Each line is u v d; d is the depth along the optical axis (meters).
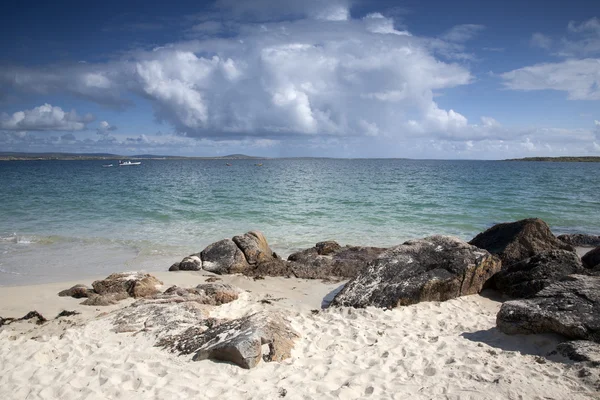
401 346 6.94
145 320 8.13
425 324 8.17
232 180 56.62
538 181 52.72
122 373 6.02
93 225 21.39
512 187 42.88
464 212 25.27
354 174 75.19
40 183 48.84
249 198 32.59
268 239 18.28
